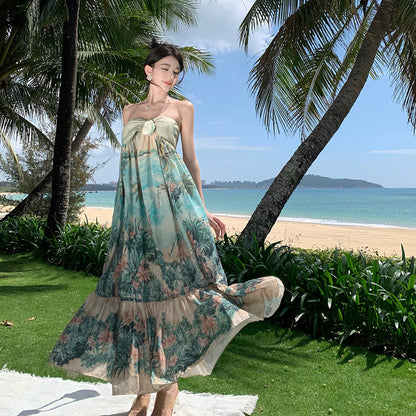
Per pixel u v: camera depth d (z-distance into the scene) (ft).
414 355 10.88
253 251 16.66
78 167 42.78
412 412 7.86
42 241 25.30
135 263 6.53
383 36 21.39
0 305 14.52
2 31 30.78
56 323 12.67
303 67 25.64
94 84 30.01
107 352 6.43
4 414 6.95
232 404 7.67
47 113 37.24
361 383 9.12
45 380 8.48
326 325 12.67
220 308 6.38
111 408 7.38
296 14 22.61
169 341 6.33
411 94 27.63
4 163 42.70
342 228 78.84
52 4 23.44
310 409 7.87
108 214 102.22
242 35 24.62
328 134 19.83
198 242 6.68
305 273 13.66
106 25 31.40
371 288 12.41
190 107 7.13
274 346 11.30
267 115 25.73
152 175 6.64
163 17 36.27
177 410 7.30
